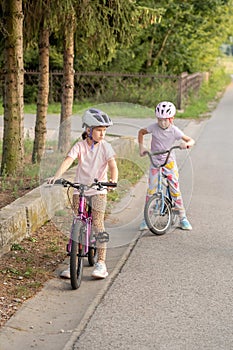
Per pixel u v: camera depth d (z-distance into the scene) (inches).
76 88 1498.5
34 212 411.2
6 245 370.3
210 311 301.0
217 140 949.8
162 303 310.8
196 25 1587.1
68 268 352.5
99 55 652.7
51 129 997.2
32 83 1513.3
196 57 1758.1
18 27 524.4
